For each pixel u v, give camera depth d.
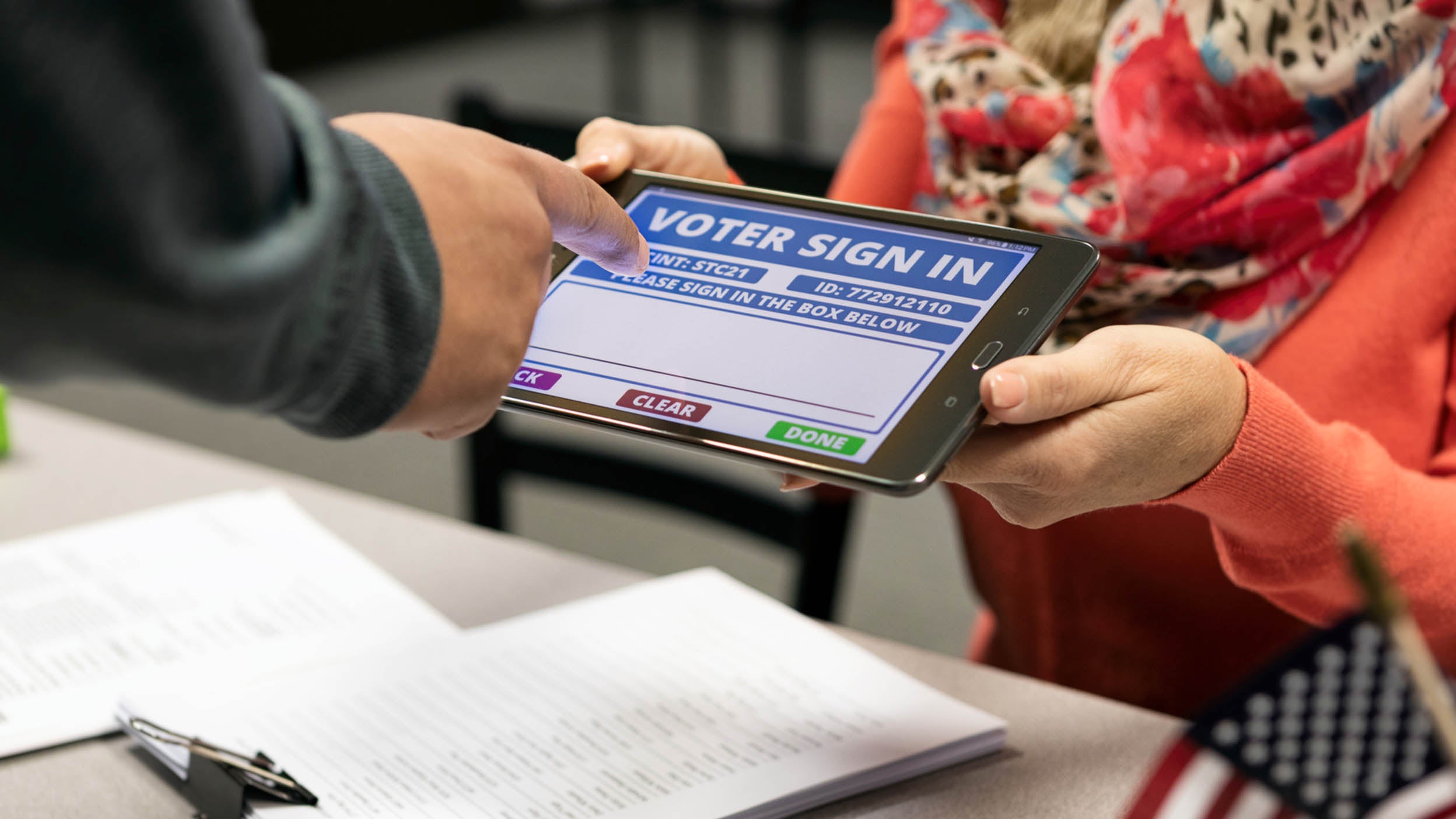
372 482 2.51
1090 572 0.96
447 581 0.81
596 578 0.81
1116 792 0.60
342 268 0.38
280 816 0.55
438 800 0.57
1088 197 0.94
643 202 0.70
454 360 0.43
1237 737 0.39
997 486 0.60
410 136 0.44
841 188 1.12
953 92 1.01
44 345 0.33
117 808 0.59
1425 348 0.83
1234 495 0.62
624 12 5.21
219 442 2.67
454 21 6.16
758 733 0.62
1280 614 0.91
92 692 0.66
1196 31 0.87
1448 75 0.80
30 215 0.31
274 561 0.81
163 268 0.32
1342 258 0.86
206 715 0.63
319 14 5.58
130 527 0.85
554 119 1.15
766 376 0.57
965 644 1.98
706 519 1.25
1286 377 0.88
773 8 6.13
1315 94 0.85
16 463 0.98
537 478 1.31
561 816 0.56
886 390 0.55
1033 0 1.07
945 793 0.60
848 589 2.16
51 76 0.29
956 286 0.59
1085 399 0.54
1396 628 0.27
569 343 0.62
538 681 0.67
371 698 0.65
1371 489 0.66
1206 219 0.88
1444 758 0.35
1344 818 0.37
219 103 0.32
